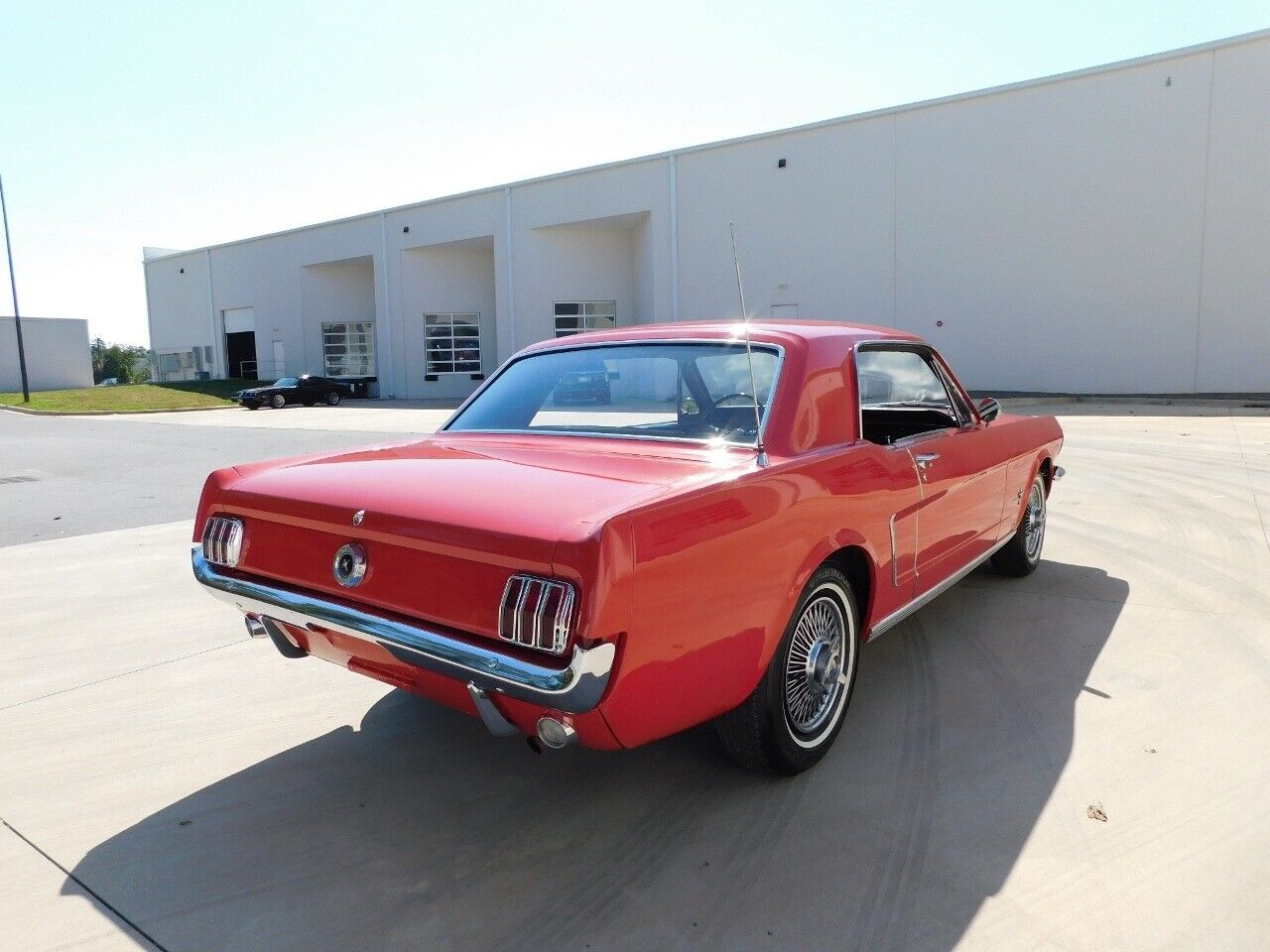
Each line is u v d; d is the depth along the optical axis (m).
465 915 2.17
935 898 2.18
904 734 3.09
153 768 2.99
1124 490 7.70
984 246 22.20
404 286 34.00
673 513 2.13
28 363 46.28
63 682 3.76
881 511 2.98
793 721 2.77
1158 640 3.95
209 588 2.77
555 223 29.36
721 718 2.63
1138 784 2.70
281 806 2.73
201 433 17.36
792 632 2.64
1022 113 21.38
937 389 3.90
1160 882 2.22
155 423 21.38
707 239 26.22
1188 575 4.96
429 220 32.75
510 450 2.96
